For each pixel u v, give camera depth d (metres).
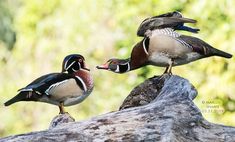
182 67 14.18
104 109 15.66
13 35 26.88
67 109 16.06
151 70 14.94
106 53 15.78
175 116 7.41
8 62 19.81
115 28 15.59
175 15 8.59
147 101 8.70
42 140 7.12
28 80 18.05
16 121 18.09
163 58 8.65
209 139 7.27
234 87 13.88
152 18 8.54
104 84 15.74
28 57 18.28
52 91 8.66
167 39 8.56
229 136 7.37
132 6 15.28
